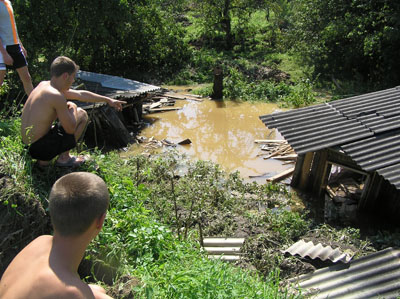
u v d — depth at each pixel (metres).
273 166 11.86
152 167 10.38
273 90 18.17
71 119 4.75
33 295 1.98
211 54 23.23
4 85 9.58
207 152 12.70
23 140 4.77
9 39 5.80
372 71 19.56
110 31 19.47
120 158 10.68
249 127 14.90
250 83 19.08
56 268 2.08
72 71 4.76
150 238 4.48
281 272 6.80
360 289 6.20
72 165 5.09
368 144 8.98
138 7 20.23
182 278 3.78
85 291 2.07
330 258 6.90
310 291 6.17
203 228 8.10
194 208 8.58
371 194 9.34
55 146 4.75
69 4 16.39
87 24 17.00
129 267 4.13
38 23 15.17
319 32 20.42
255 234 7.97
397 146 8.84
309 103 17.05
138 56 21.62
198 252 5.10
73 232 2.14
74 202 2.13
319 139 9.37
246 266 6.81
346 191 10.39
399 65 18.36
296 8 25.16
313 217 9.30
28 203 4.20
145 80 20.67
